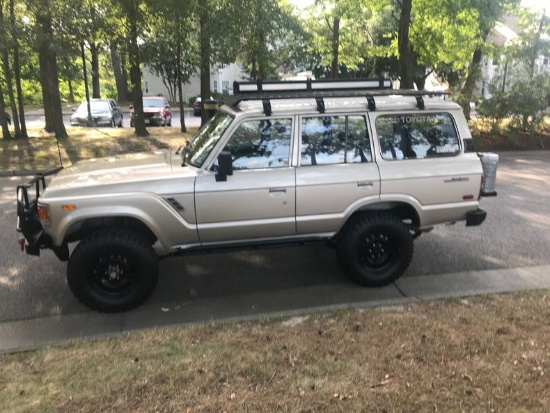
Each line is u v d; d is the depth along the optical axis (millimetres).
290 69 22094
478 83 16969
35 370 3662
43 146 15859
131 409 3156
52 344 4098
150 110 25641
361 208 5320
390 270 5410
